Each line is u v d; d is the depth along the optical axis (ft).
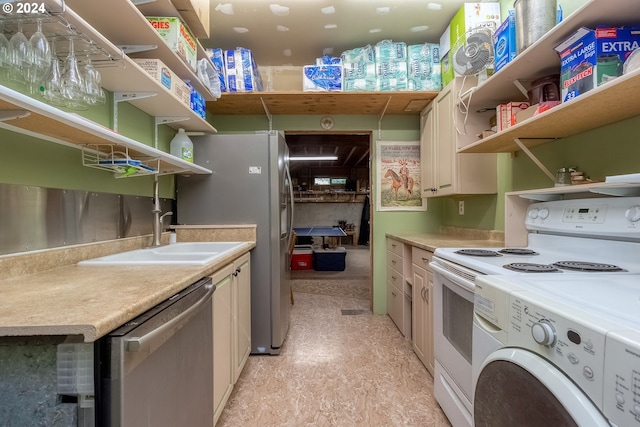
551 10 4.49
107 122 5.23
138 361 2.49
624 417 1.80
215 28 8.30
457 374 4.55
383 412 5.45
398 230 10.70
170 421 3.06
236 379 5.91
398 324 9.14
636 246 3.84
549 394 2.30
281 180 8.03
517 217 5.83
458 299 4.57
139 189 6.24
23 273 3.60
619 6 3.42
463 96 6.70
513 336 2.83
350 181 33.27
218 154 7.71
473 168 7.43
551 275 3.43
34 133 3.80
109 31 4.70
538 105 4.71
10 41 3.17
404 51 8.70
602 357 1.96
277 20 7.95
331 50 9.48
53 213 4.14
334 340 8.46
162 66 5.18
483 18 7.13
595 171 4.85
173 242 6.85
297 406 5.63
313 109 9.95
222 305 5.09
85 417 2.23
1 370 2.23
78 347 2.22
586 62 3.71
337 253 18.97
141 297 2.69
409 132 10.69
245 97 8.88
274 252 7.63
